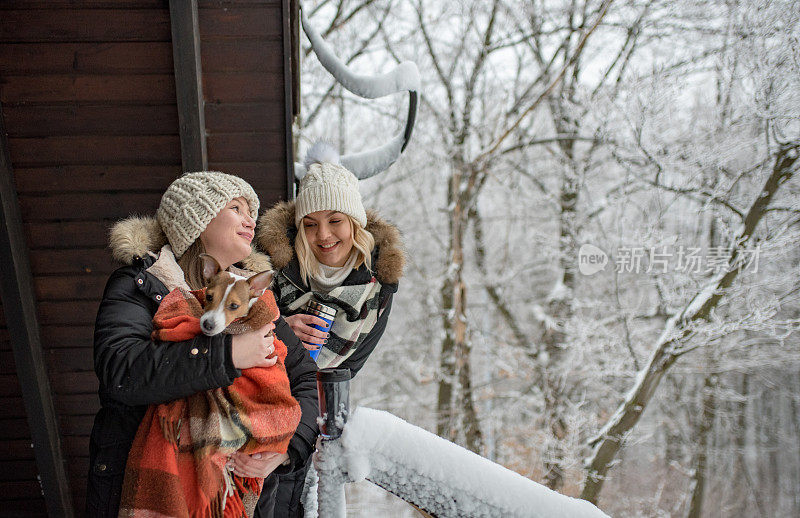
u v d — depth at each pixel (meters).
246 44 2.33
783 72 5.77
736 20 6.24
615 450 6.45
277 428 1.32
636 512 8.64
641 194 7.12
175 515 1.21
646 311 7.29
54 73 2.23
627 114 6.54
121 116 2.32
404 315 10.43
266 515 1.50
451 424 8.38
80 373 2.66
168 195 1.52
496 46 8.85
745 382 8.62
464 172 8.74
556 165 8.24
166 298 1.39
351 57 9.09
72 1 2.17
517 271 9.52
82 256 2.48
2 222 2.29
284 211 2.19
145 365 1.24
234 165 2.46
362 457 1.31
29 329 2.45
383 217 2.33
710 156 6.29
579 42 7.06
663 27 7.43
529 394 8.92
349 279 2.17
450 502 1.32
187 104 2.25
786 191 6.16
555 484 7.77
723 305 6.30
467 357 8.57
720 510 9.19
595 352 7.59
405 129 3.01
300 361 1.62
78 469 2.82
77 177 2.38
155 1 2.19
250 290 1.32
